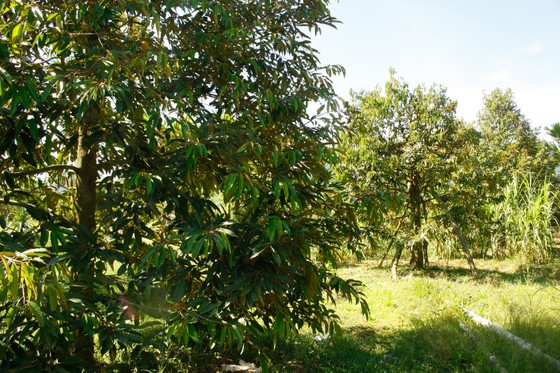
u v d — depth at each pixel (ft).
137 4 9.92
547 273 31.09
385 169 31.01
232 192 9.93
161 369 12.96
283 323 10.41
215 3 10.74
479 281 28.55
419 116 32.99
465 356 15.05
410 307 22.07
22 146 9.87
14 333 8.49
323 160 12.04
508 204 37.91
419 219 32.71
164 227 11.35
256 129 11.68
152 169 10.62
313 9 12.69
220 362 14.58
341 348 15.88
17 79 8.25
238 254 10.06
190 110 11.35
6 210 11.98
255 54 12.06
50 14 8.94
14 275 6.15
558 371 13.60
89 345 10.54
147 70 10.41
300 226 10.72
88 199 12.05
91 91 8.66
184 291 10.44
